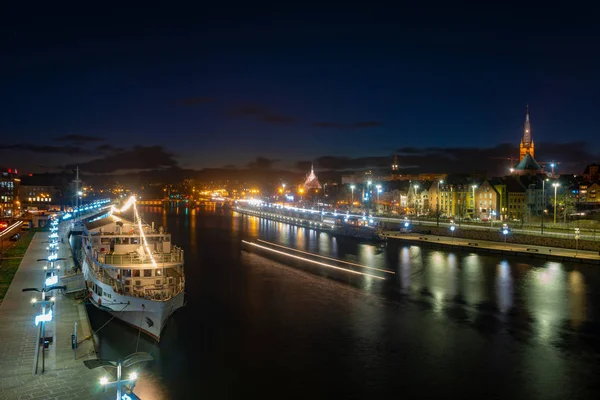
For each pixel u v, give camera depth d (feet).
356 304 246.06
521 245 434.30
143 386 149.79
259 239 547.08
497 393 148.97
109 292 200.54
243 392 147.54
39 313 190.29
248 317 222.48
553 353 179.83
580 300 250.78
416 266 353.31
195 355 174.81
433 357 175.94
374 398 145.59
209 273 330.34
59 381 132.16
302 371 163.32
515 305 242.37
